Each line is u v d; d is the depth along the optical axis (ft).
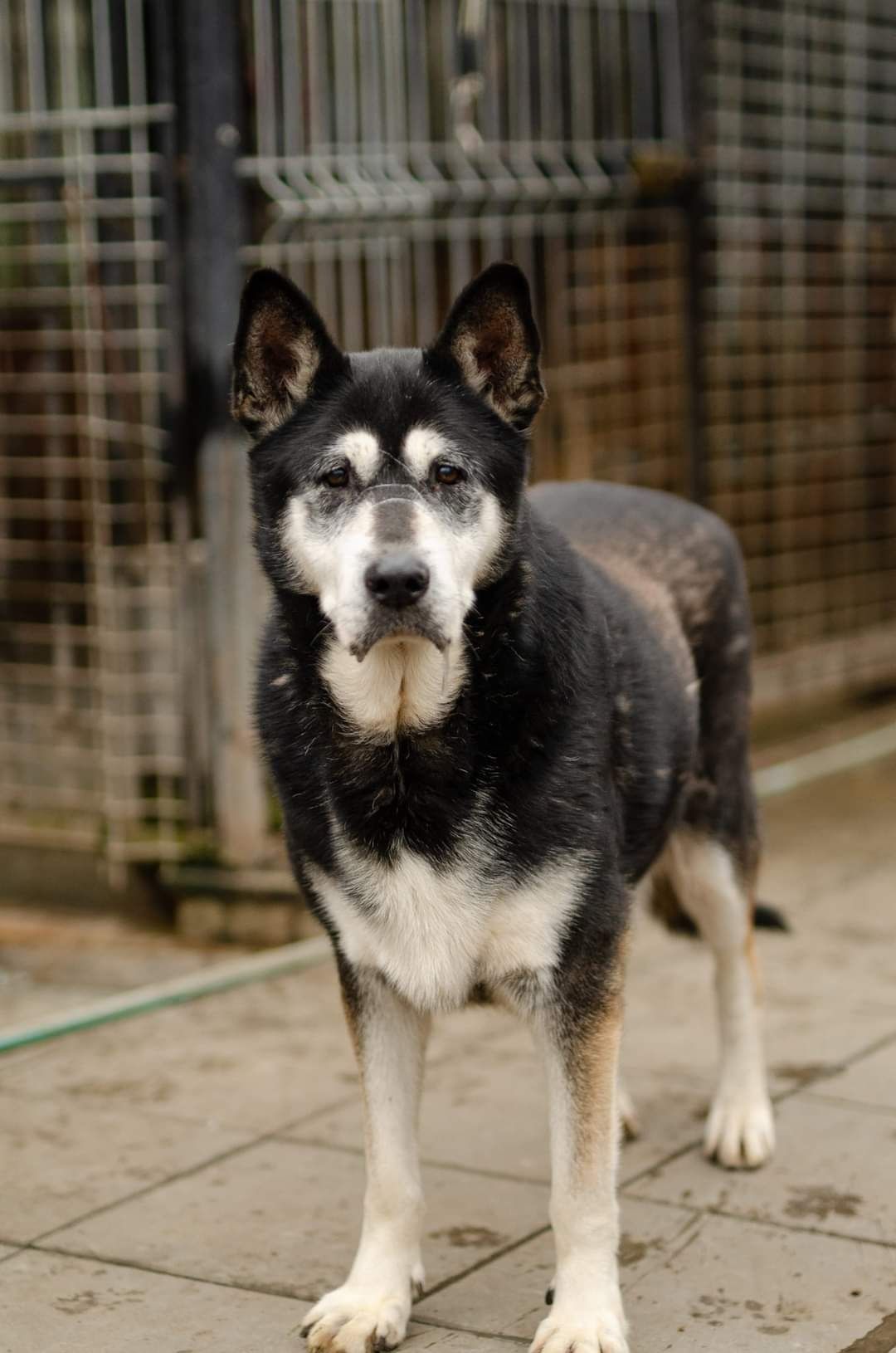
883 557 34.53
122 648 24.81
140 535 25.12
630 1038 19.75
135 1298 13.79
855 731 34.71
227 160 22.94
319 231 23.86
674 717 15.06
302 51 23.94
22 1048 20.01
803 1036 19.57
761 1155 16.14
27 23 24.58
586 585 14.11
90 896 26.53
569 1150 12.79
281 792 13.53
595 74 27.30
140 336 24.14
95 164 23.66
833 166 31.96
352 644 11.96
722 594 17.07
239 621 23.68
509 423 13.21
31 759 26.55
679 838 16.75
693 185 28.43
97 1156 16.76
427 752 12.60
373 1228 13.35
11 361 26.30
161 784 25.09
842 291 32.63
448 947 12.88
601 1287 12.64
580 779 12.89
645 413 28.91
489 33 25.81
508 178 25.84
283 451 13.12
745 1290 13.69
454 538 12.37
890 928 23.59
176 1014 21.12
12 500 26.61
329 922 13.47
